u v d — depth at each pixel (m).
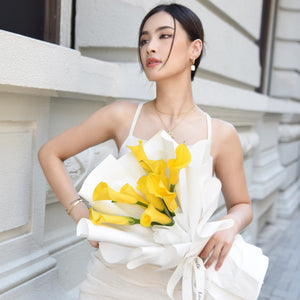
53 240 2.12
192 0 2.81
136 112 1.50
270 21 5.90
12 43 1.50
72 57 1.89
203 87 2.91
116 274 1.40
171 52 1.38
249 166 4.63
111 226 1.22
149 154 1.22
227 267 1.30
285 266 4.31
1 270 1.73
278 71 6.54
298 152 8.06
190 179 1.17
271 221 6.21
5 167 1.71
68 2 2.27
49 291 1.96
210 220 3.25
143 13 2.36
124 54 2.46
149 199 1.18
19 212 1.81
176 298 1.35
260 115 4.80
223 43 3.52
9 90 1.61
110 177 1.25
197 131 1.46
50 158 1.51
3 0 1.95
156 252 1.15
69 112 2.19
